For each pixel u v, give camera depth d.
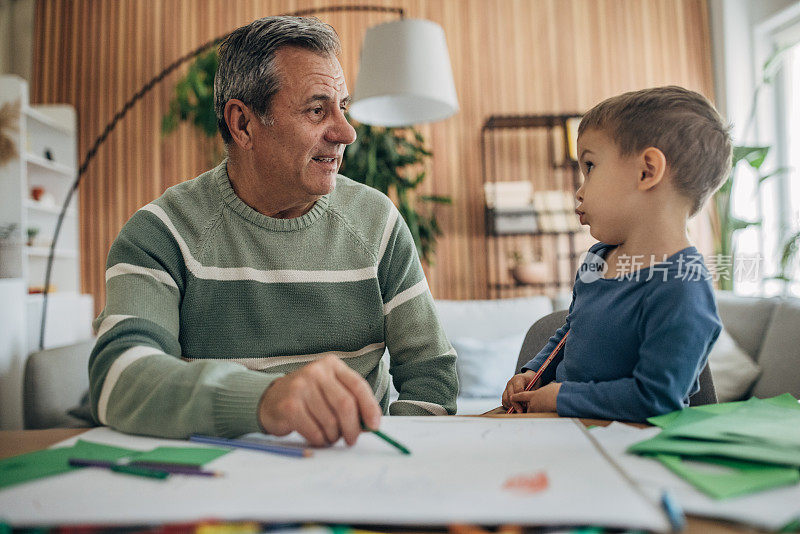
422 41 2.28
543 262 3.69
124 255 0.82
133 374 0.60
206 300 0.87
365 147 3.37
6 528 0.32
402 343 0.96
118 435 0.56
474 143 3.87
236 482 0.39
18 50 3.88
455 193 3.87
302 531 0.31
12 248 3.08
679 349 0.60
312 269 0.91
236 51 0.86
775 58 2.94
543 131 3.87
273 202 0.92
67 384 1.62
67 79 3.86
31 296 3.10
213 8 3.88
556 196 3.64
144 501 0.36
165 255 0.85
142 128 3.84
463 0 3.90
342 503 0.34
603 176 0.73
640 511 0.31
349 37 3.89
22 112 3.14
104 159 3.82
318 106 0.85
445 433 0.52
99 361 0.65
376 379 0.96
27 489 0.38
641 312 0.66
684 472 0.39
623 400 0.60
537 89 3.88
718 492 0.35
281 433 0.50
